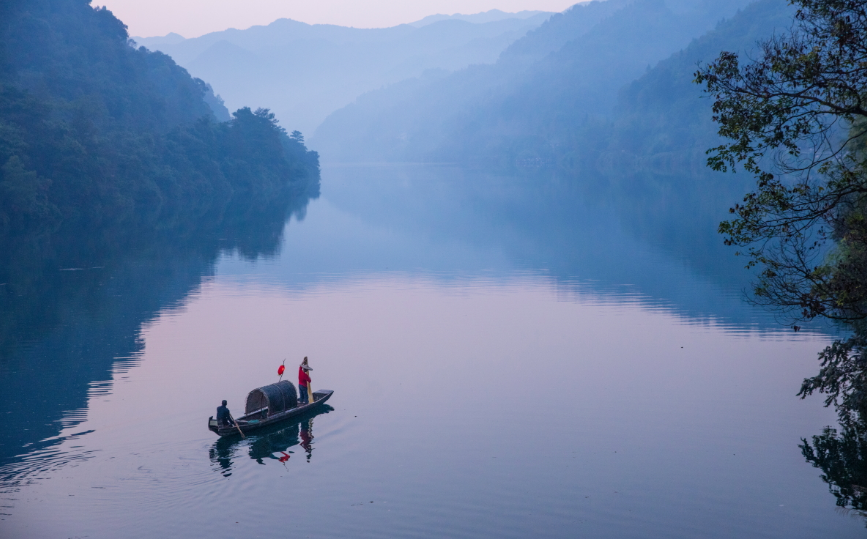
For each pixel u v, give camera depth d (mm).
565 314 48812
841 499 22266
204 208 143250
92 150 125250
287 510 21891
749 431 27703
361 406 31203
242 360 38438
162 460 25500
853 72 18375
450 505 22219
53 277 64875
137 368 36938
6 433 27906
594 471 24484
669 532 20578
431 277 64500
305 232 101000
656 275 63125
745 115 19094
